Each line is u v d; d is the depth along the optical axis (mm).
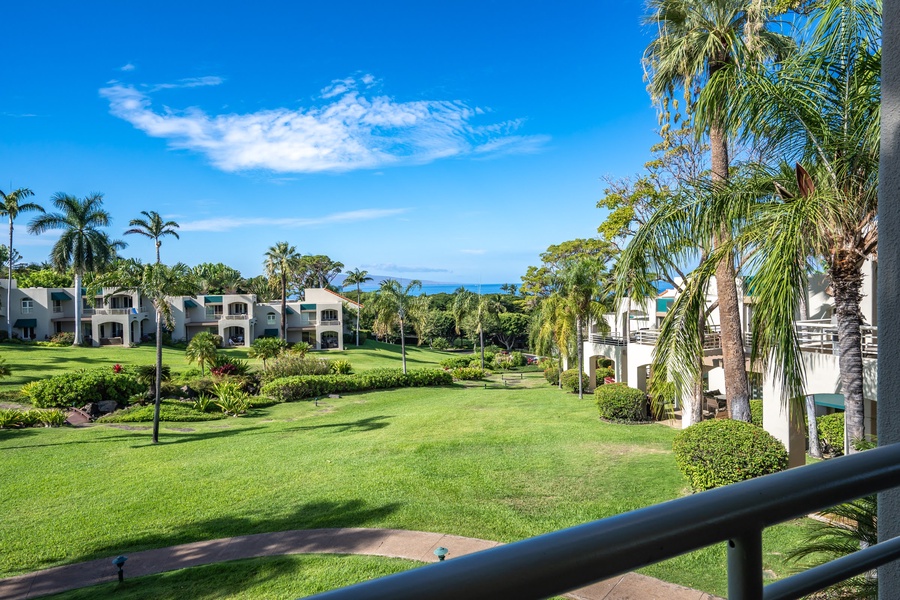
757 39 10078
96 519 11922
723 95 7805
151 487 14102
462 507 10852
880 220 1149
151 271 20594
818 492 686
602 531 541
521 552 504
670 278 11922
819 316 14828
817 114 6848
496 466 13703
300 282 82062
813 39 6707
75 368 37438
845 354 7047
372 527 10117
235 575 8453
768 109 7055
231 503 12445
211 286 70750
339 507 11375
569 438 16531
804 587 718
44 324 53156
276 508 11773
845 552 3852
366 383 33844
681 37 11492
